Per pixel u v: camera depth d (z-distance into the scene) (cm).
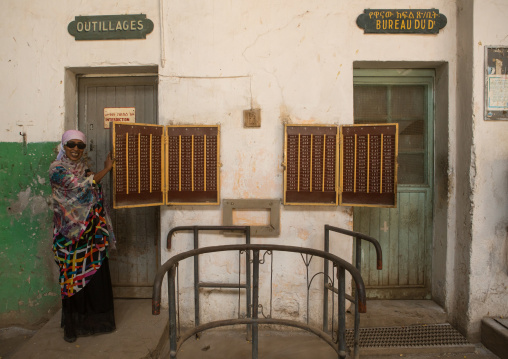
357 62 262
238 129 260
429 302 283
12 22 261
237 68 259
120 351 212
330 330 260
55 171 211
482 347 243
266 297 265
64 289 216
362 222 288
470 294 247
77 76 283
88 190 215
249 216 264
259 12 257
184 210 263
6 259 267
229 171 261
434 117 281
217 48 258
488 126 244
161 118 260
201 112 260
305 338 250
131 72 278
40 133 262
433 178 284
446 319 267
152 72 279
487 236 246
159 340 228
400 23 257
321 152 253
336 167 252
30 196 264
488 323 241
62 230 213
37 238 266
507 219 246
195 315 251
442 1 258
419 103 286
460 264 258
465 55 250
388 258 289
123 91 286
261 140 260
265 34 258
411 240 288
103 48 262
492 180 245
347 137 251
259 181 261
